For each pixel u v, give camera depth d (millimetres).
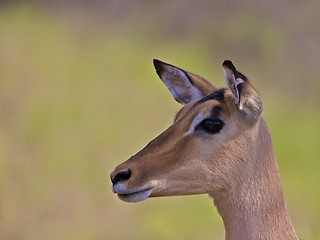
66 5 46781
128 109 31016
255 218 13078
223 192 13070
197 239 23312
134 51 39875
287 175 26953
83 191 24000
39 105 29844
